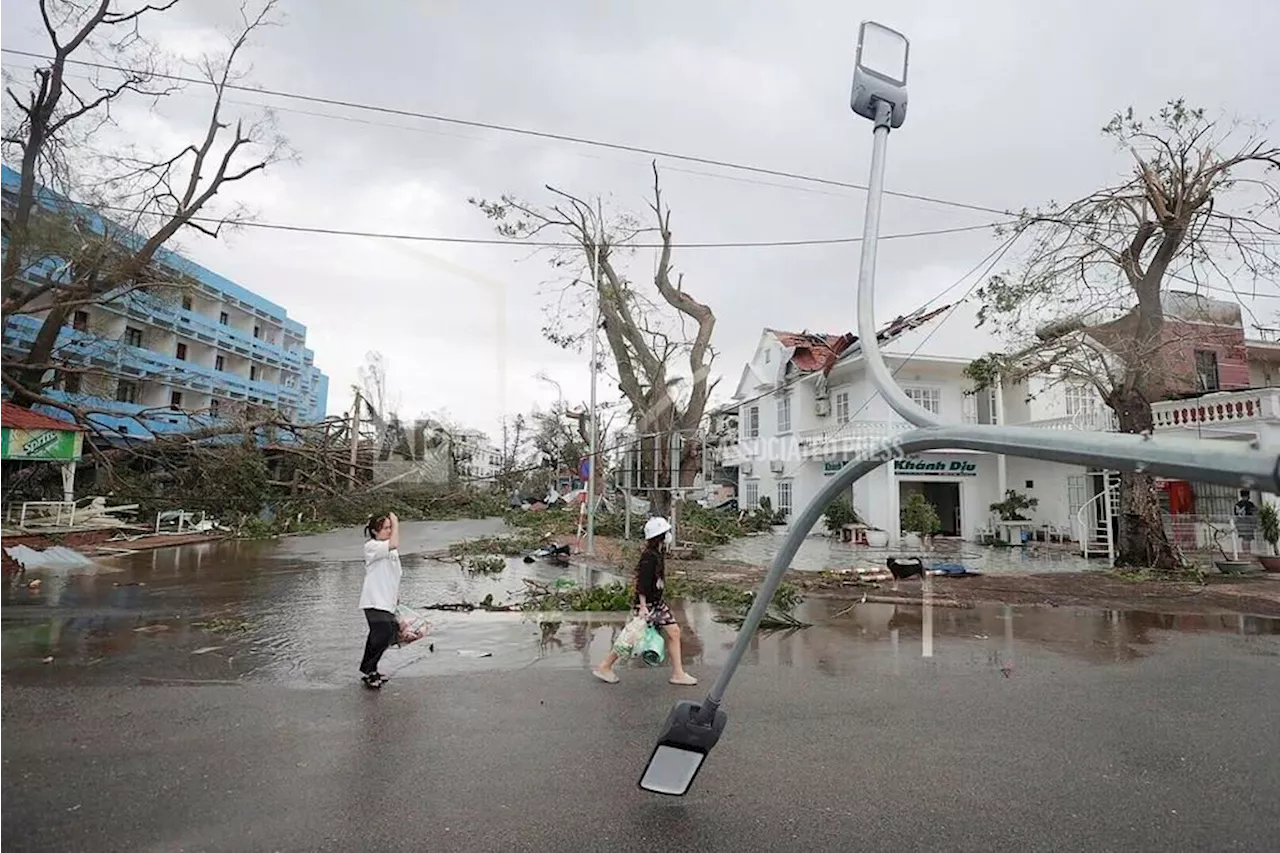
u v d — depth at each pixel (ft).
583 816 10.01
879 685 16.92
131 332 76.79
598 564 39.99
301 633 21.77
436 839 9.32
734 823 9.84
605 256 48.49
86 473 63.57
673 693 16.01
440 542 55.57
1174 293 41.81
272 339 93.35
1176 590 32.83
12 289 47.75
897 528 59.36
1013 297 40.68
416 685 16.42
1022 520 58.59
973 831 9.70
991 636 22.81
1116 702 15.72
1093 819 10.08
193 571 35.68
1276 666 19.25
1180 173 36.55
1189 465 3.53
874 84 7.38
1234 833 9.71
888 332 58.29
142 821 9.69
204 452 58.34
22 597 27.25
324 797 10.51
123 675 16.90
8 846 8.96
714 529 61.82
